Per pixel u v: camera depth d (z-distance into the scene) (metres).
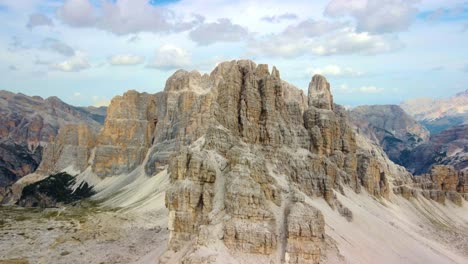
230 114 137.25
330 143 169.50
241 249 88.44
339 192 156.25
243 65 154.62
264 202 97.12
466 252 153.88
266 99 146.25
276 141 142.75
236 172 101.75
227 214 95.31
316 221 93.94
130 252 130.25
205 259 84.50
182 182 103.62
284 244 90.69
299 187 134.75
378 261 109.69
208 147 124.19
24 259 137.00
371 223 136.38
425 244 143.12
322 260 91.50
